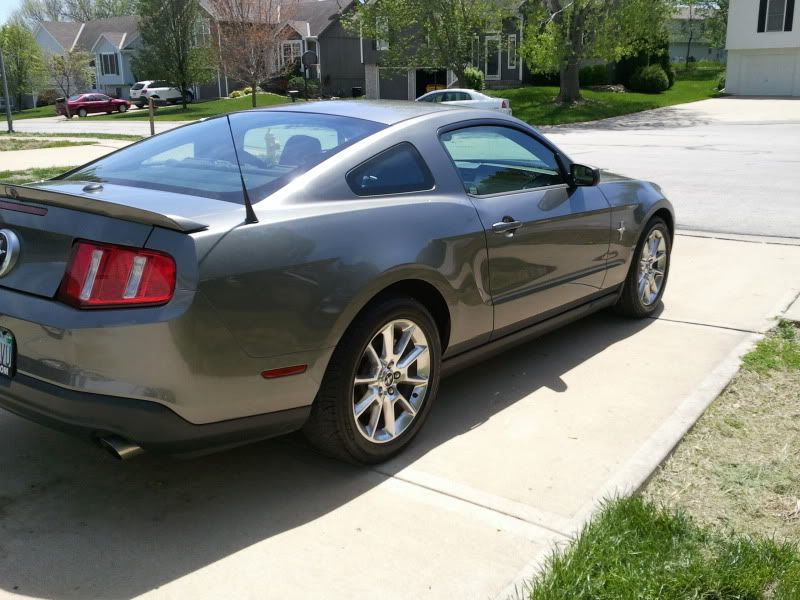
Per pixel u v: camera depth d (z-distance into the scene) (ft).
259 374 9.22
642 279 17.56
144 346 8.48
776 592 7.90
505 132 13.75
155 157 11.80
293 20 170.40
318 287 9.60
